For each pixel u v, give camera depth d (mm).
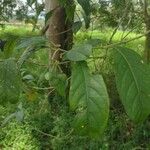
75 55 939
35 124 5340
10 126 5289
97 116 905
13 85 1074
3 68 1082
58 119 5332
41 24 3188
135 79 918
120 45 1027
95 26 5117
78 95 918
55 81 1456
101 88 916
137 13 4035
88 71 939
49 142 5066
